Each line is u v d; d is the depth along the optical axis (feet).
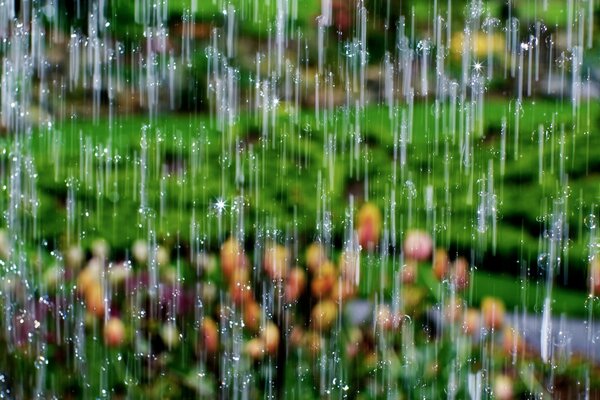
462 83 28.89
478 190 25.34
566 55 28.37
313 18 29.96
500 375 16.61
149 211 24.81
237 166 26.12
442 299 17.28
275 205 25.20
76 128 28.27
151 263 18.53
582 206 24.71
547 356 18.88
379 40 29.73
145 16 29.94
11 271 20.71
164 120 28.89
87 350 16.72
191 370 16.53
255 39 30.01
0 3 29.40
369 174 26.11
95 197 25.20
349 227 24.57
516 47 28.89
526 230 24.75
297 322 17.02
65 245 23.72
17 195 25.16
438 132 27.09
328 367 16.26
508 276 24.04
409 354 16.17
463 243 24.63
